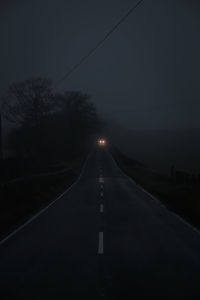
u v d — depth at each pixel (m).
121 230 10.00
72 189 23.86
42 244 8.21
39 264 6.52
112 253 7.37
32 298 4.86
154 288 5.25
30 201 16.11
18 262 6.66
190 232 9.72
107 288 5.24
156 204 16.12
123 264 6.53
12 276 5.80
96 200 17.73
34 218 12.17
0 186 15.16
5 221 11.34
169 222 11.39
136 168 46.78
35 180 20.81
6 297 4.89
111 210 14.16
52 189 22.59
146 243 8.33
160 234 9.43
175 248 7.81
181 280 5.61
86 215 12.87
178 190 20.72
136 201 17.30
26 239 8.77
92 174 40.00
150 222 11.38
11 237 9.02
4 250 7.62
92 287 5.29
